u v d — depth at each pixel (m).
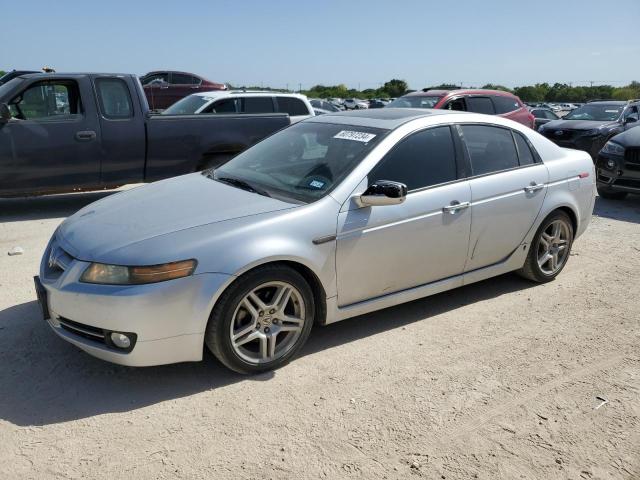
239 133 8.60
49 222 7.31
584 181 5.28
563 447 2.94
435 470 2.73
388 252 3.91
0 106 7.09
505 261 4.82
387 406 3.24
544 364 3.78
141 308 3.09
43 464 2.70
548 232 5.16
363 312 3.96
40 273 3.58
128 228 3.42
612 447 2.95
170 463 2.73
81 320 3.21
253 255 3.29
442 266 4.30
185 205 3.72
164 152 8.16
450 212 4.18
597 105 14.24
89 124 7.59
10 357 3.66
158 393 3.31
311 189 3.83
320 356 3.79
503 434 3.02
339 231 3.65
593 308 4.73
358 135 4.21
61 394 3.28
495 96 12.16
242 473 2.67
